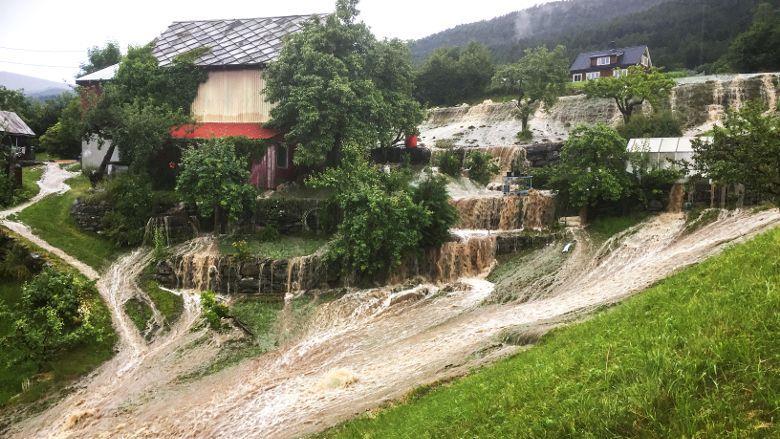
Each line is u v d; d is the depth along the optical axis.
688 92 45.00
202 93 36.91
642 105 46.44
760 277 10.43
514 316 20.02
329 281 25.52
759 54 52.28
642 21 110.81
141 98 35.28
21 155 46.56
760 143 18.55
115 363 20.78
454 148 40.91
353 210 25.70
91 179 34.66
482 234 28.69
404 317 22.64
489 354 15.86
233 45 38.44
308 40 31.80
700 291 11.48
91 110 32.09
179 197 30.48
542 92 46.12
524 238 27.67
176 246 28.97
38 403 18.62
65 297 22.41
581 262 24.75
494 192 34.06
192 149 29.97
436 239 26.48
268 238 28.67
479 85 67.69
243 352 21.09
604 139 28.34
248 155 31.36
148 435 16.11
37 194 36.00
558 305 20.05
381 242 24.81
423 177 34.91
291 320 23.27
